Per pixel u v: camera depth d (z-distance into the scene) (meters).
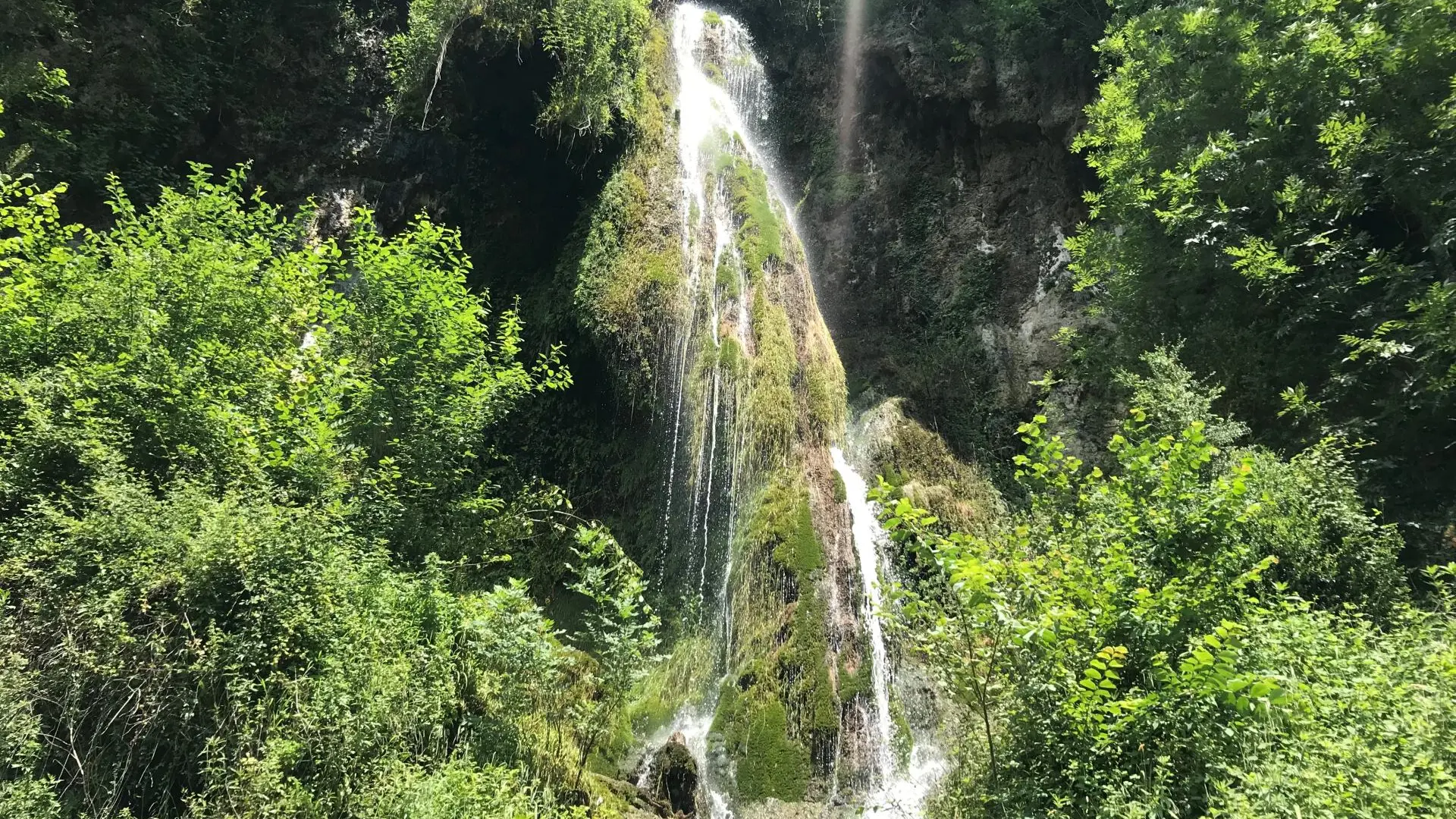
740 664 9.94
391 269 8.62
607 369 12.43
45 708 4.64
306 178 15.11
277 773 4.58
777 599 10.21
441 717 5.77
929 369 15.45
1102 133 12.23
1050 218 15.55
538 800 6.02
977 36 16.69
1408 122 8.46
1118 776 4.32
